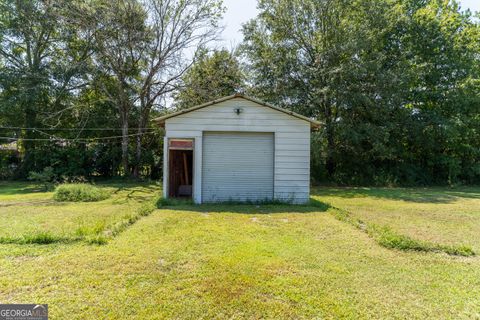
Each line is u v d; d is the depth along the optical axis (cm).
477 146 1659
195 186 821
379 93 1427
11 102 1435
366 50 1459
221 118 826
